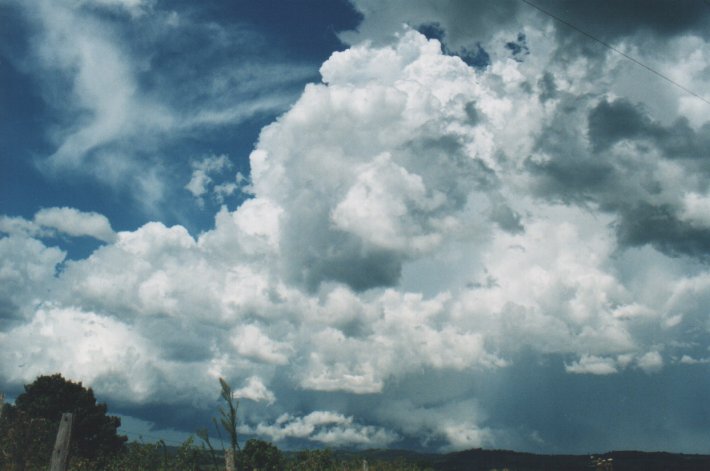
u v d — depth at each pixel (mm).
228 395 16188
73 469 31812
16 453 22469
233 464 15555
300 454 49031
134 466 35031
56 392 56812
